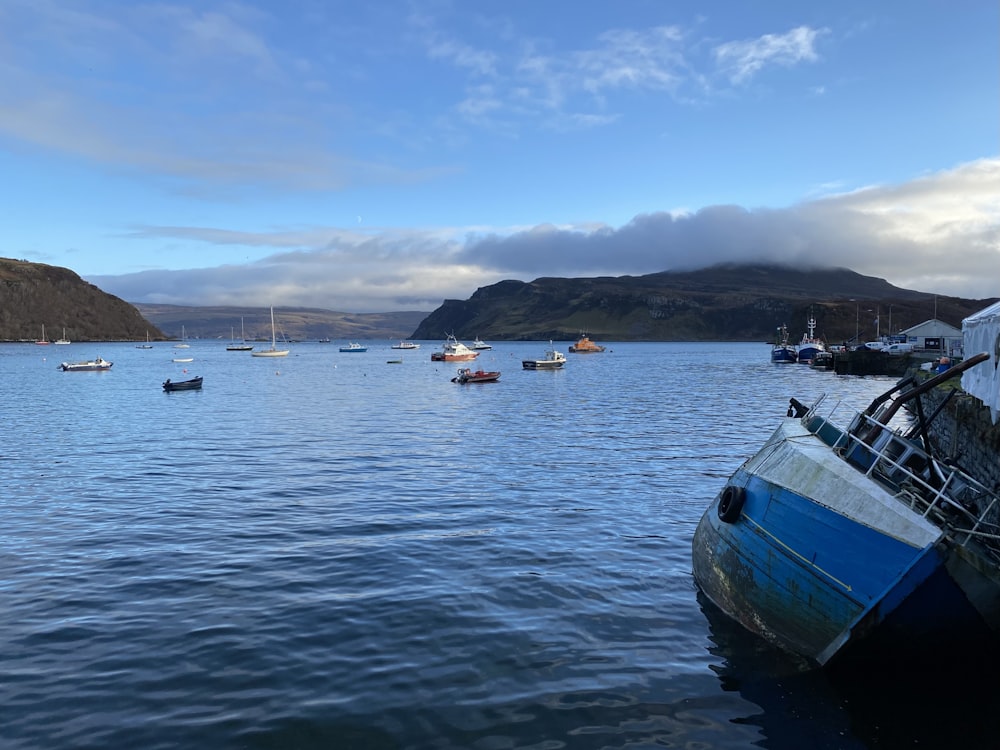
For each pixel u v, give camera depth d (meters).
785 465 11.54
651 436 36.19
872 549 9.29
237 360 171.75
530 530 17.81
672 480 24.45
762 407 52.38
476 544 16.55
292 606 12.46
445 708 8.91
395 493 22.20
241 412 50.00
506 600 12.86
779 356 139.88
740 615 11.62
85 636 11.09
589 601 12.82
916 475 10.45
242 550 15.95
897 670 9.29
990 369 20.59
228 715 8.70
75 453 30.56
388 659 10.34
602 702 9.09
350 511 19.75
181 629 11.39
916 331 110.88
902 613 8.88
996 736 8.23
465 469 26.58
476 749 8.00
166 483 23.75
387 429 39.66
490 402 58.31
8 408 53.09
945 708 8.84
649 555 15.74
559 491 22.56
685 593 13.26
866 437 12.36
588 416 46.56
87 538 16.89
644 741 8.18
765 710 8.88
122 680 9.60
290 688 9.40
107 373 110.56
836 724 8.53
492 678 9.75
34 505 20.39
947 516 9.98
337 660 10.28
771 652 10.55
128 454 30.27
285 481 24.12
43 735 8.22
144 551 15.83
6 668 9.95
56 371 114.81
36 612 12.10
